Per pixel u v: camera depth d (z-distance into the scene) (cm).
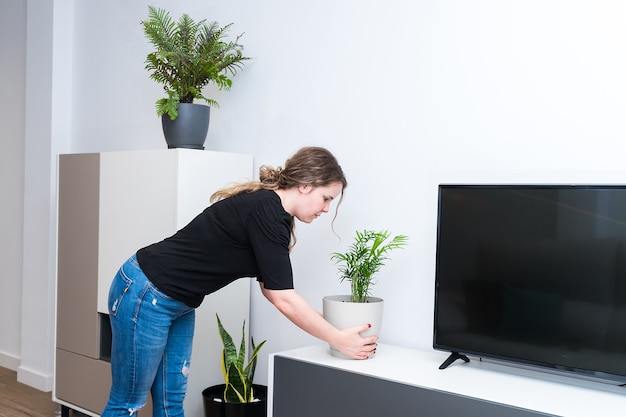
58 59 375
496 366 210
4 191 417
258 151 291
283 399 217
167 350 210
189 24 286
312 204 199
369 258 226
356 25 257
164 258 193
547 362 190
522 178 214
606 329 180
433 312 225
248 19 296
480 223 204
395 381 191
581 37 202
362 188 254
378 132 250
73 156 306
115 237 282
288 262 190
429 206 235
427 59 236
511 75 216
